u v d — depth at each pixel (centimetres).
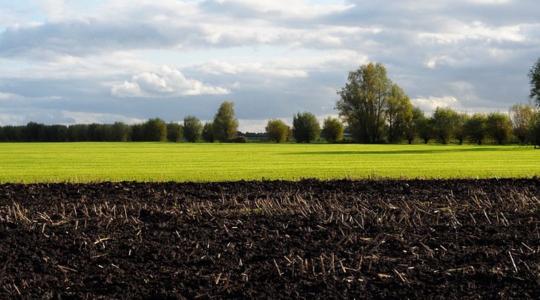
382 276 923
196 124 13012
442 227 1276
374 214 1412
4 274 938
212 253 1061
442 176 2672
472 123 11019
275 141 12962
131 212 1452
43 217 1362
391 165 3575
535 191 1895
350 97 11356
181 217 1381
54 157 4869
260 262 1005
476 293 851
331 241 1149
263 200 1642
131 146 8406
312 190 1923
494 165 3553
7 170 3216
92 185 2017
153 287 881
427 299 828
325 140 12762
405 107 11300
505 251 1066
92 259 1028
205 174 2855
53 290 869
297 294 847
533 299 827
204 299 838
